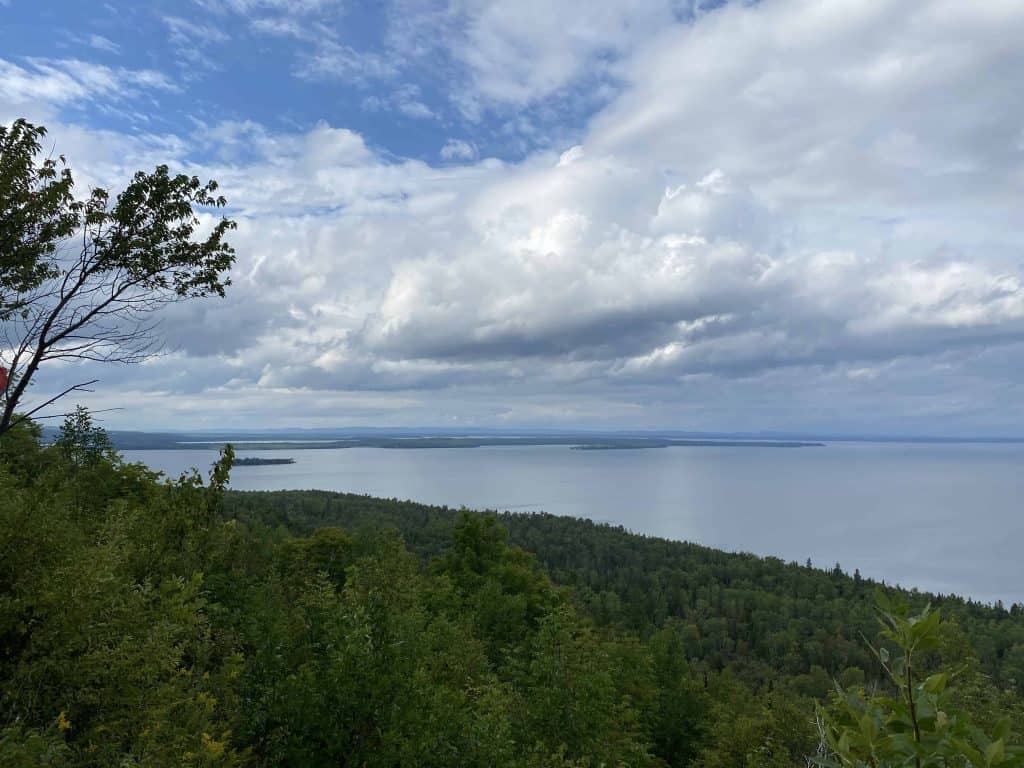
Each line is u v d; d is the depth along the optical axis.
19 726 6.62
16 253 10.20
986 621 119.38
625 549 175.75
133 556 13.63
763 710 34.56
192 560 15.35
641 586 144.00
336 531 48.50
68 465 17.36
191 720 10.09
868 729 2.53
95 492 18.31
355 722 12.91
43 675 7.78
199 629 11.84
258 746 12.98
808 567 178.50
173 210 11.15
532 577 48.25
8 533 8.15
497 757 14.28
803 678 83.50
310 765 12.55
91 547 9.55
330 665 13.58
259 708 13.30
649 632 95.88
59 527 8.87
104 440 23.30
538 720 21.33
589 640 30.70
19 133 10.54
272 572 20.69
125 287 11.41
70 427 22.69
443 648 25.42
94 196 11.03
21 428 16.86
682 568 167.75
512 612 40.81
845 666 99.38
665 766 37.50
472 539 50.00
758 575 165.38
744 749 33.06
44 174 10.80
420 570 53.38
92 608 8.30
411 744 12.78
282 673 14.03
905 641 2.61
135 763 7.69
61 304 10.93
